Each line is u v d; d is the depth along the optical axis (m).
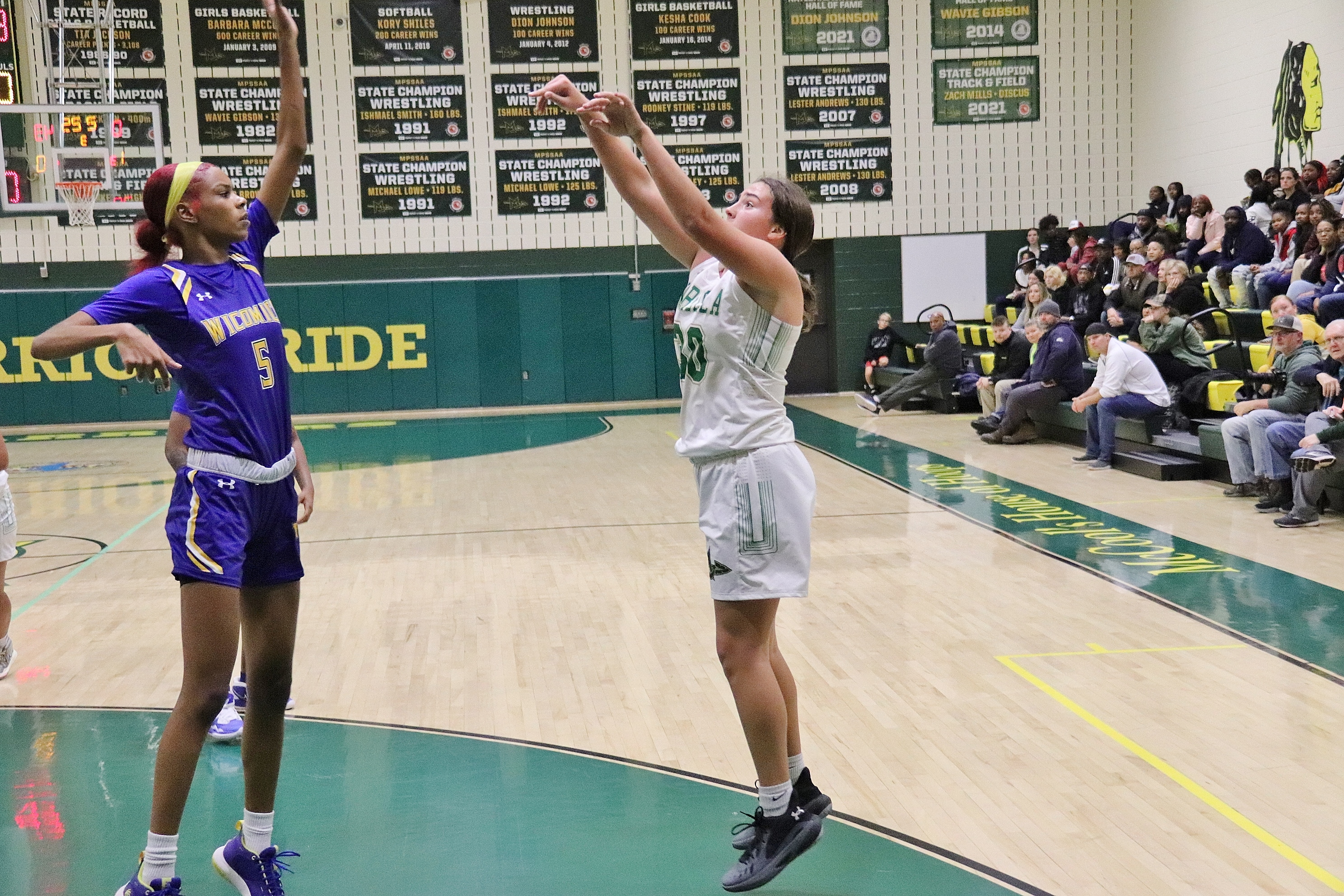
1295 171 11.73
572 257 16.78
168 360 2.50
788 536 2.97
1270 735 4.04
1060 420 11.38
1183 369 10.20
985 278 16.88
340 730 4.38
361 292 16.41
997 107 16.66
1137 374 9.81
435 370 16.66
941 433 12.63
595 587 6.49
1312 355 7.92
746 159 16.61
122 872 3.27
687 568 6.88
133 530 8.54
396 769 3.99
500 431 14.12
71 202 14.54
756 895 3.03
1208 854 3.19
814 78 16.53
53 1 15.31
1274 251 11.68
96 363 16.05
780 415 3.05
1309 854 3.17
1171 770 3.78
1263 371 8.40
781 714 2.99
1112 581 6.26
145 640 5.71
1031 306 13.59
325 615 6.05
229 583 2.74
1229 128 14.43
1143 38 16.31
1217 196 14.79
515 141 16.48
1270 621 5.42
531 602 6.21
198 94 15.89
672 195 2.76
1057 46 16.59
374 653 5.36
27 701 4.82
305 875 3.23
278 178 3.21
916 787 3.71
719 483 3.01
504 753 4.11
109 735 4.42
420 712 4.55
